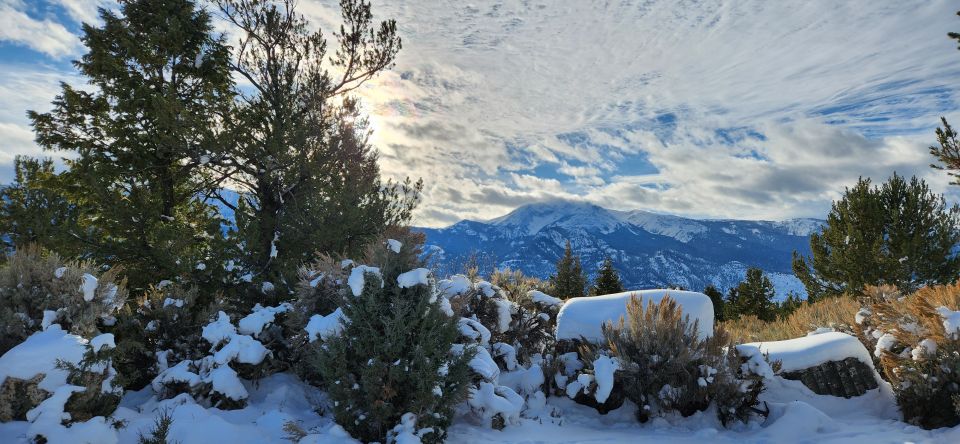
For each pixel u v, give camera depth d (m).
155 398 6.18
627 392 6.68
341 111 13.52
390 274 5.60
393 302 5.33
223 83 15.41
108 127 13.77
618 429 6.43
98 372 4.84
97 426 4.47
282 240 11.80
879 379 7.13
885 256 16.22
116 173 12.91
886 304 7.55
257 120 13.56
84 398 4.65
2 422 4.42
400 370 5.10
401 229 6.66
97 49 13.88
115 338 6.89
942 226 15.78
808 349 7.26
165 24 14.06
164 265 10.15
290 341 7.03
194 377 6.05
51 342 4.86
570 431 6.20
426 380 5.07
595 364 6.82
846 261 16.75
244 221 10.42
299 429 5.14
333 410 5.20
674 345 6.59
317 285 7.19
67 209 11.63
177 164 14.20
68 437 4.27
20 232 10.71
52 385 4.58
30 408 4.50
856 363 7.16
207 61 14.82
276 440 5.12
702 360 6.59
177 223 13.79
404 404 5.21
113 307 5.82
